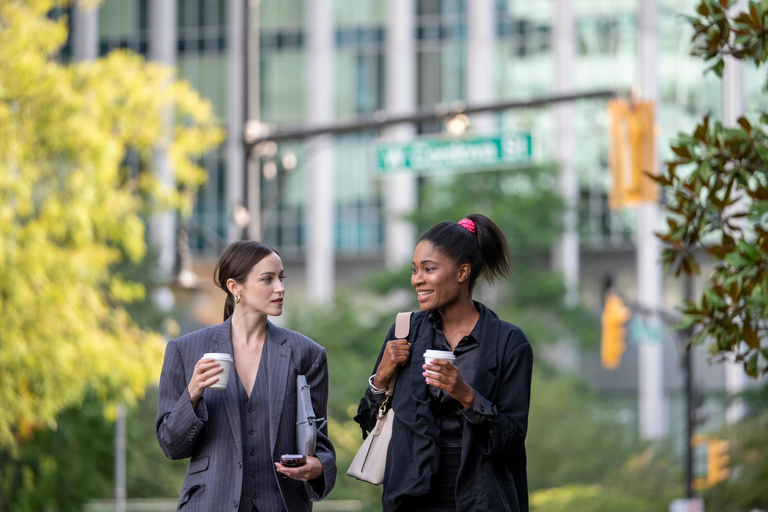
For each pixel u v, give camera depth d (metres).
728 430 36.22
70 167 17.77
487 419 4.89
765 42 7.58
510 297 52.25
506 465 5.14
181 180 20.98
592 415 39.91
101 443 21.25
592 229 58.81
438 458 5.03
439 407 5.11
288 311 45.75
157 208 20.44
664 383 61.41
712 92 57.94
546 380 40.91
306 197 59.28
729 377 57.22
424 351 5.20
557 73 58.00
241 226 15.03
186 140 20.69
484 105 15.48
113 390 18.23
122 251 22.80
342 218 59.22
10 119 16.89
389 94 58.75
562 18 58.06
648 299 57.44
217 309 14.09
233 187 57.34
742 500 34.12
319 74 58.66
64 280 16.91
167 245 55.81
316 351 5.70
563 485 37.91
